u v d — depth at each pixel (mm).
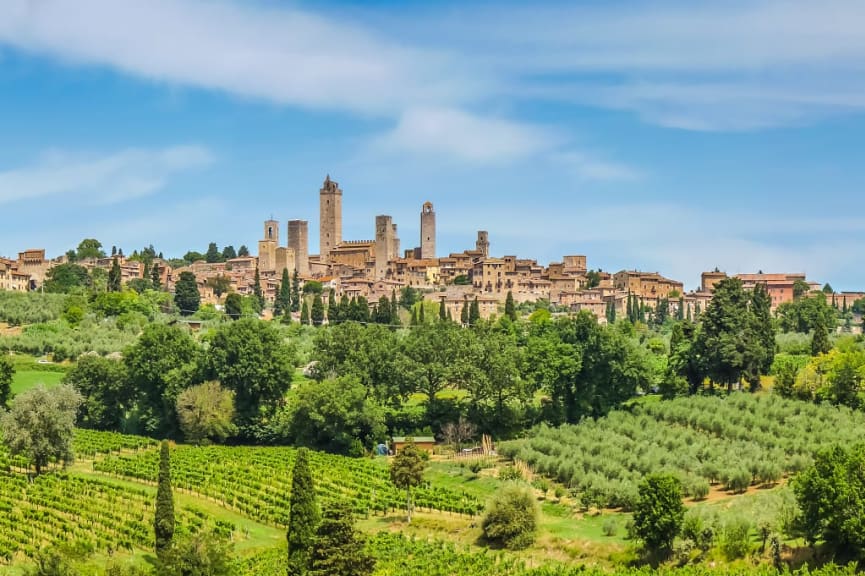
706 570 91875
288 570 98000
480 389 170750
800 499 96000
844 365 155500
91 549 107062
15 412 142625
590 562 104500
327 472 147375
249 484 139500
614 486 126188
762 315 193125
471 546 114062
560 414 173625
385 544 111688
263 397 180375
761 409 151750
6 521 117375
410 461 127000
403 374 176750
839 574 86438
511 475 140625
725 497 121000
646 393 188000
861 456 97750
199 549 90688
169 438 177750
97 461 157375
